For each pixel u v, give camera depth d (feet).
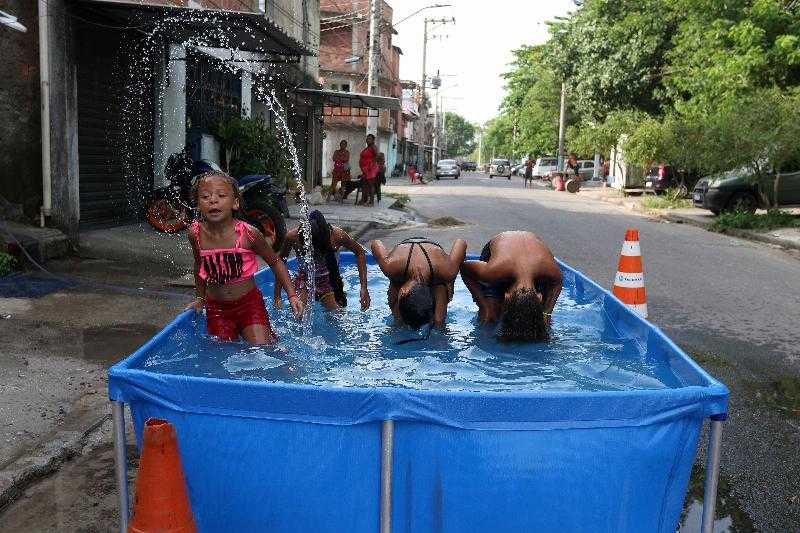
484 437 8.97
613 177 118.93
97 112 36.45
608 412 9.02
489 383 12.51
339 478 9.16
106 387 16.05
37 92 29.73
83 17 32.50
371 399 8.86
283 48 40.57
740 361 20.15
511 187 128.67
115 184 38.47
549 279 16.16
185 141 43.37
